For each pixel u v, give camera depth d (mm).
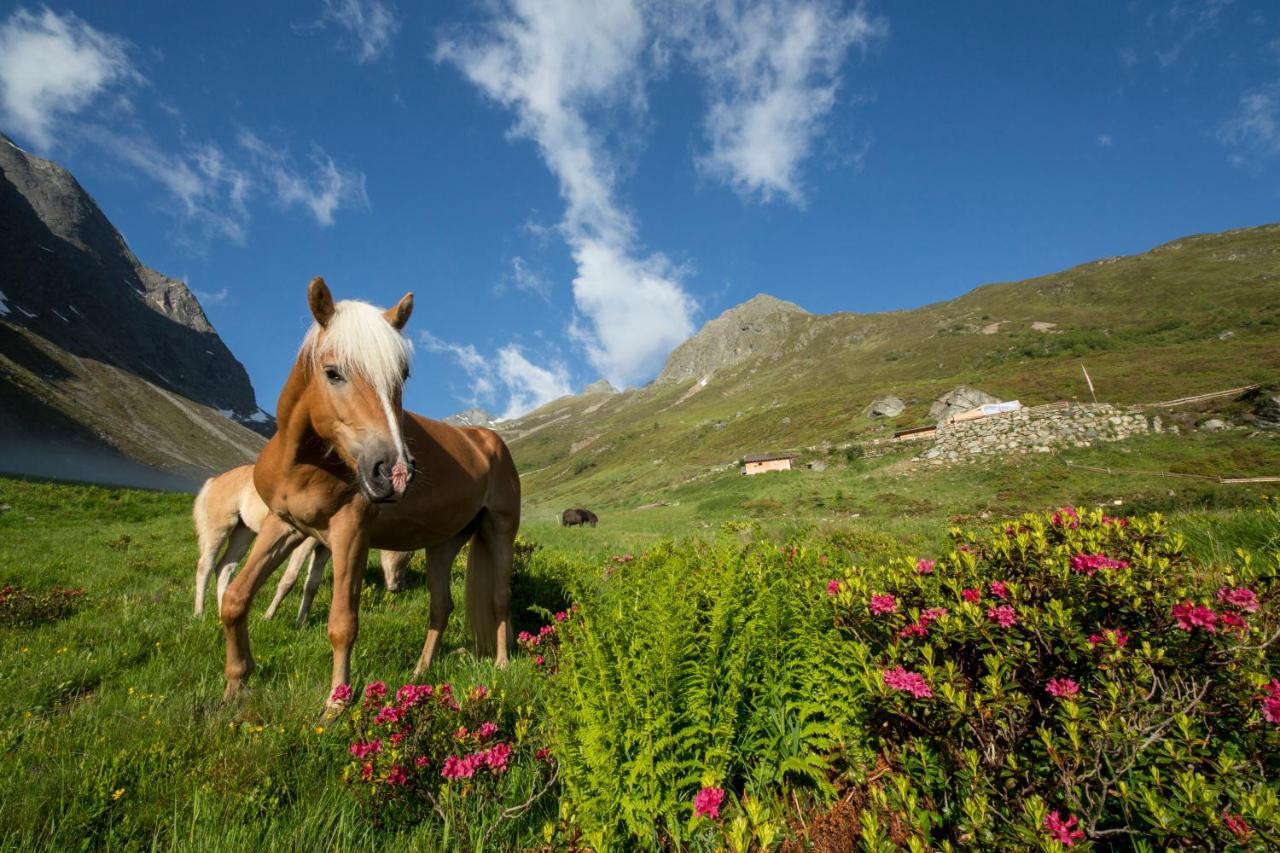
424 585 7891
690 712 2365
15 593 6016
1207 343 94375
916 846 1628
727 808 2314
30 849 2316
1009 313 182625
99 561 9891
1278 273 151500
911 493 41344
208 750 2977
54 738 3195
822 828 2051
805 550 3199
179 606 6754
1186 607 1889
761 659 2615
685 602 2568
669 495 73312
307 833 2396
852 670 2406
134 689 3945
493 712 3123
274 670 4371
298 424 3488
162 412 180250
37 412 116500
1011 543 2551
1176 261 189750
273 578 7988
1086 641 1944
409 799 2590
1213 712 1815
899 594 2533
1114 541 2605
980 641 2145
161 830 2443
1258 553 4559
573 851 2104
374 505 3795
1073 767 1809
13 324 162625
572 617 3133
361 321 3328
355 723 2893
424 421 4484
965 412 65000
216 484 6770
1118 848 1883
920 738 2066
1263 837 1388
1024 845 1593
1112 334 124375
